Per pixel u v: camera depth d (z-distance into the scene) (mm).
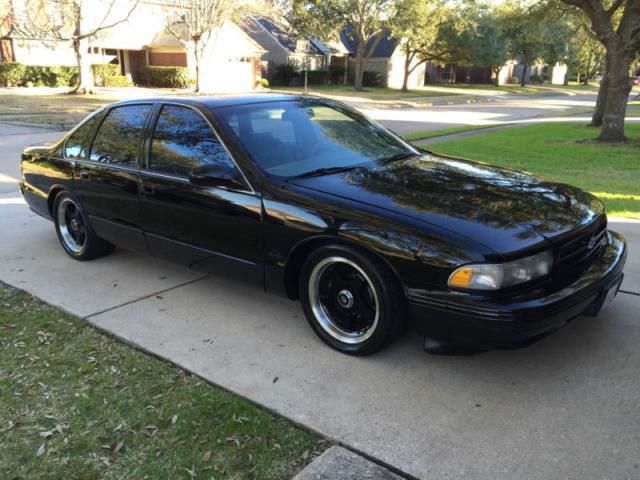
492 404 2961
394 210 3189
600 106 18438
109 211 4680
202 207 3883
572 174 9477
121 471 2543
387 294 3139
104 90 35719
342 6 40531
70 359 3496
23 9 30719
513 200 3389
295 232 3412
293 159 3855
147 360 3479
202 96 4355
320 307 3561
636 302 4098
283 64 48094
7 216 6930
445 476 2467
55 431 2814
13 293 4535
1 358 3510
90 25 34938
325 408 2959
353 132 4406
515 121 21906
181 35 38875
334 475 2461
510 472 2479
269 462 2580
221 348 3607
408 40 43594
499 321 2820
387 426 2805
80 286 4656
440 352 3160
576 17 19641
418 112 27359
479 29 46875
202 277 4820
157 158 4230
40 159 5410
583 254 3283
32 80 36562
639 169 10023
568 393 3045
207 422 2867
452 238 2934
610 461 2529
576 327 3748
